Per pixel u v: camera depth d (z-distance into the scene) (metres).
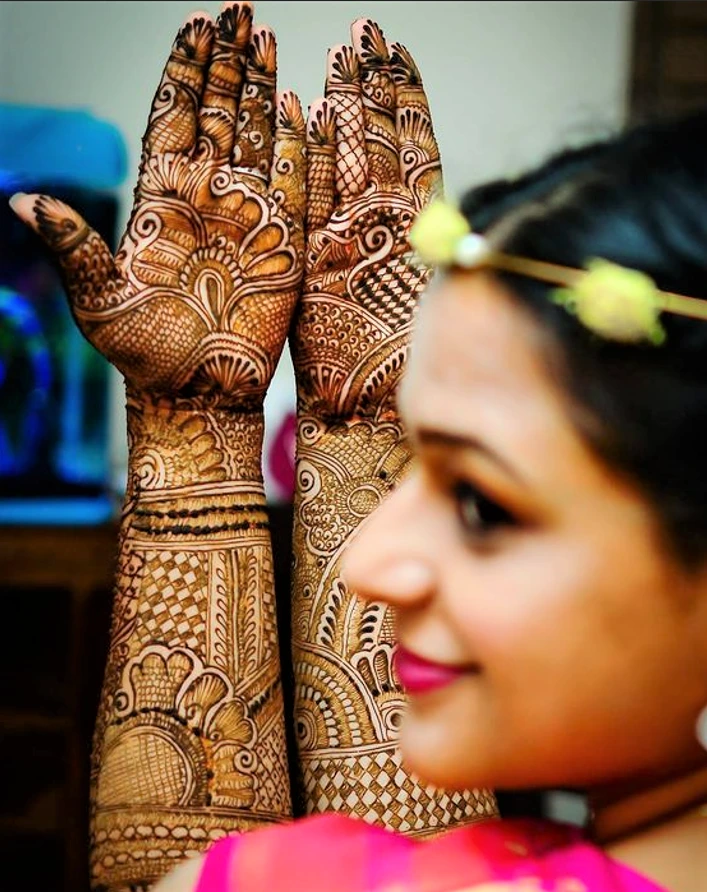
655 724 0.33
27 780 0.86
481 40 1.13
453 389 0.32
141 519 0.55
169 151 0.57
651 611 0.31
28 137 1.15
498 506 0.32
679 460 0.30
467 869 0.36
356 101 0.61
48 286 1.09
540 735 0.33
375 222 0.60
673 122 0.35
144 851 0.50
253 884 0.39
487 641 0.32
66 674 0.86
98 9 1.17
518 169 0.39
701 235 0.31
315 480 0.59
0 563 0.85
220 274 0.57
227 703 0.53
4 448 1.07
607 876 0.34
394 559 0.34
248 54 0.59
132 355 0.55
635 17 1.11
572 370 0.31
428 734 0.34
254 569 0.56
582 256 0.32
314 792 0.54
